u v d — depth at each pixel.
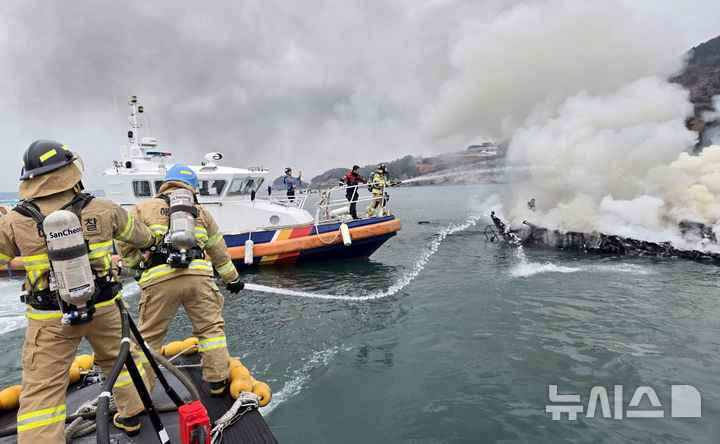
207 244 2.61
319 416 3.74
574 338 5.43
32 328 1.75
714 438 3.31
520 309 6.67
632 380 4.29
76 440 2.18
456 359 4.87
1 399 2.45
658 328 5.73
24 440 1.68
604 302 6.97
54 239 1.61
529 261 10.73
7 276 9.29
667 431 3.41
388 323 6.21
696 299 7.04
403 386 4.27
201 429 1.77
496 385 4.23
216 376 2.58
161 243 2.32
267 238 10.11
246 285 8.66
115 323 1.93
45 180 1.71
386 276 9.35
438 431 3.47
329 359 4.98
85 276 1.68
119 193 9.65
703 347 5.07
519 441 3.32
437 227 19.25
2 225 1.68
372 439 3.38
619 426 3.50
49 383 1.75
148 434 2.24
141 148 10.80
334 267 10.33
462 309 6.73
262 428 2.31
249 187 10.54
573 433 3.41
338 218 11.09
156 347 2.43
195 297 2.47
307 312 6.83
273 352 5.22
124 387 2.13
